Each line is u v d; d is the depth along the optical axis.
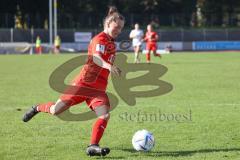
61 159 21.98
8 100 42.50
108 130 28.67
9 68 82.31
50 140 26.05
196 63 92.06
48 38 167.25
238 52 150.12
